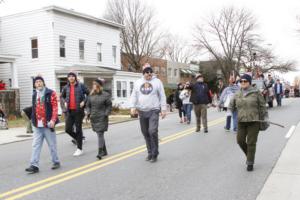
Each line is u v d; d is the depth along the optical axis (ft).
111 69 103.60
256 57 195.72
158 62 163.53
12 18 94.94
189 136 40.09
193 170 24.08
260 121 23.11
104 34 107.24
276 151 29.68
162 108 27.07
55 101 24.90
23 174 24.29
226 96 43.45
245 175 22.45
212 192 19.21
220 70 206.69
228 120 43.73
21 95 94.84
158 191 19.58
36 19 91.45
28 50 93.25
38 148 24.86
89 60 101.09
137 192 19.48
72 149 34.30
